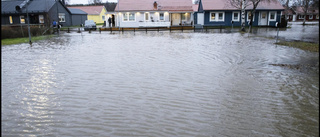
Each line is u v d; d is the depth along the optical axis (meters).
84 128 3.74
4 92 5.44
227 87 5.84
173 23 35.19
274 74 7.12
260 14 34.66
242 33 23.09
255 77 6.78
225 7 34.62
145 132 3.62
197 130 3.69
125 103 4.76
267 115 4.26
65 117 4.13
